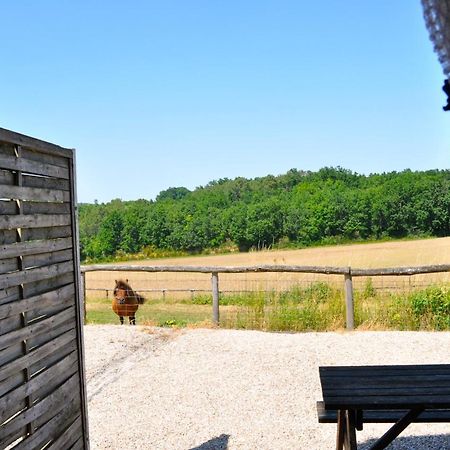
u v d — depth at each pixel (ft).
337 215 168.76
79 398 13.58
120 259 177.58
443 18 3.67
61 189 13.15
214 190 229.04
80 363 13.67
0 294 10.12
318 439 16.76
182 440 16.98
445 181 158.30
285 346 28.07
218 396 21.03
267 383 22.44
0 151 10.26
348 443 11.94
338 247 151.53
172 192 318.86
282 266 33.27
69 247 13.42
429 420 12.34
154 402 20.57
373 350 26.84
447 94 3.84
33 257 11.51
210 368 24.73
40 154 12.00
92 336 31.14
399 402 10.14
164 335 31.27
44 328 11.75
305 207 173.47
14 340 10.45
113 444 16.76
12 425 10.16
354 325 31.99
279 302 34.40
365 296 34.42
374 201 164.45
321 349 27.30
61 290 12.82
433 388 10.99
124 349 28.27
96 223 183.62
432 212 158.30
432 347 26.96
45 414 11.58
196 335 31.01
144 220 179.73
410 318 31.83
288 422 18.22
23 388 10.67
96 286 94.89
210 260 146.72
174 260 157.58
